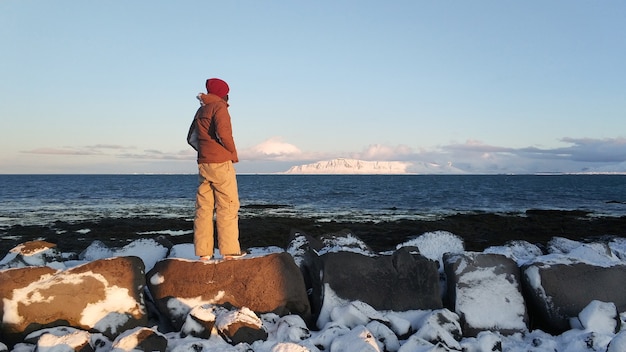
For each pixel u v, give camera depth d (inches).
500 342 181.8
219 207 219.3
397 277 219.1
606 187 3371.1
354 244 290.2
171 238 727.7
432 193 2308.1
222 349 172.2
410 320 209.6
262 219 997.8
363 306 204.7
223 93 222.1
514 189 2891.2
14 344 184.1
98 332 189.2
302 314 211.6
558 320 209.8
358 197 1980.8
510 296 214.7
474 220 1000.2
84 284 193.6
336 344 173.6
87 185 3572.8
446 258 237.1
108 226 881.5
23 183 3993.6
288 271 209.8
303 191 2596.0
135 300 198.2
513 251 305.1
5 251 575.8
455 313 207.3
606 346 173.8
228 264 209.3
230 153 217.5
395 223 929.5
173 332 195.0
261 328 184.7
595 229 842.8
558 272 215.2
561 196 2137.1
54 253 262.4
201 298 203.0
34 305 186.2
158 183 4291.3
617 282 214.5
